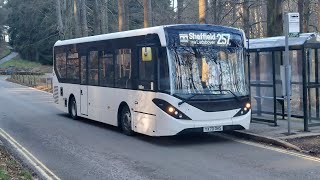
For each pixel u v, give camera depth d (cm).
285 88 1201
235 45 1202
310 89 1320
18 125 1630
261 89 1470
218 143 1177
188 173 858
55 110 2161
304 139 1152
